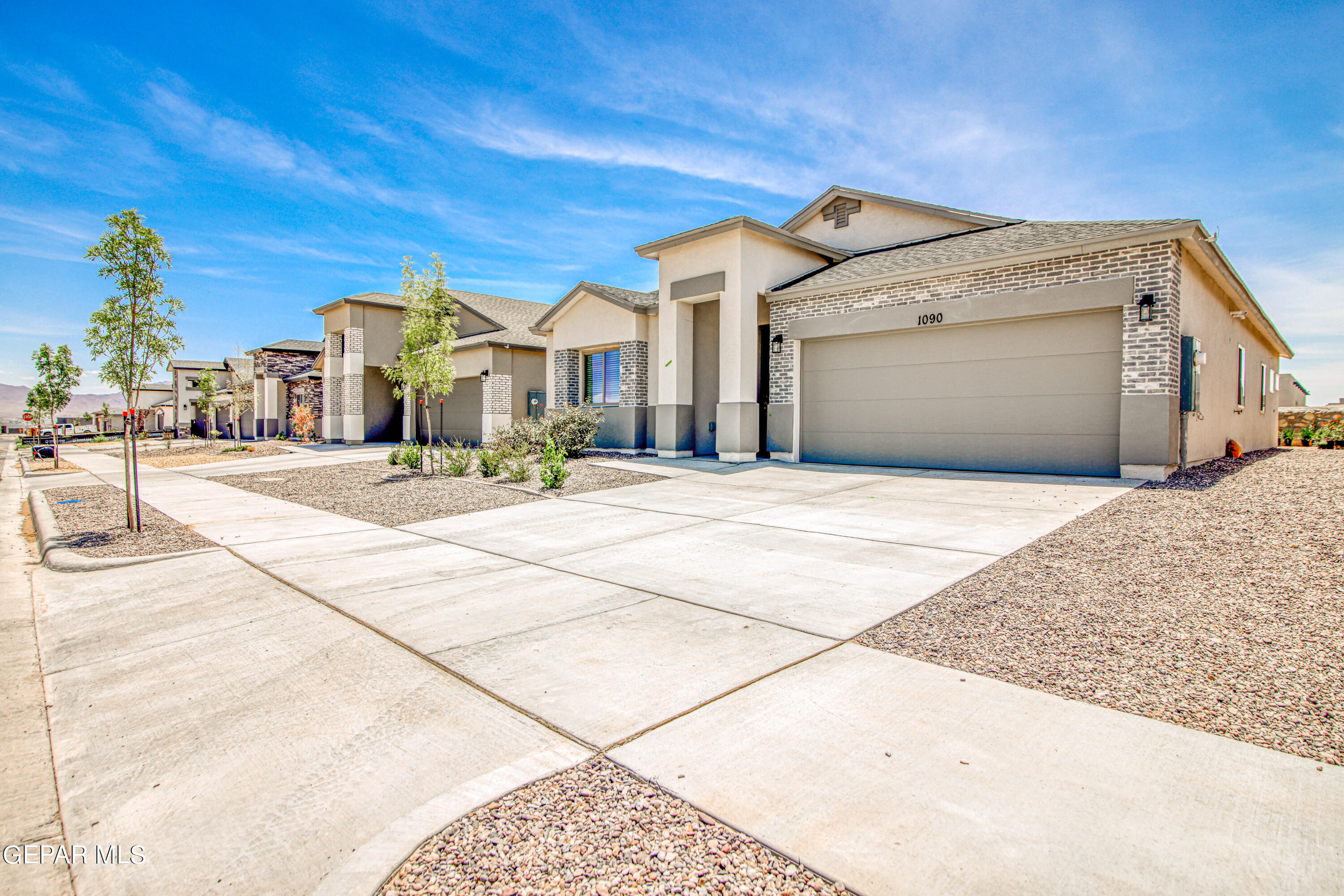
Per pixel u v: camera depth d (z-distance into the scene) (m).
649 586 5.04
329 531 7.53
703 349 15.59
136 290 7.62
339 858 2.11
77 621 4.61
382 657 3.76
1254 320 14.32
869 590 4.76
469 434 22.95
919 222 15.80
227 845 2.20
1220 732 2.70
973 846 2.04
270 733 2.94
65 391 33.84
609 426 17.45
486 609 4.57
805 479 10.66
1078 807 2.22
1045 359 10.04
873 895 1.85
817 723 2.85
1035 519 6.79
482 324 24.78
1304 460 11.43
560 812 2.28
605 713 3.00
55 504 10.08
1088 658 3.47
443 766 2.61
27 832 2.32
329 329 24.39
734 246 13.38
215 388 33.31
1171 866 1.93
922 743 2.66
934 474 10.59
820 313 12.74
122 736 2.97
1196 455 10.41
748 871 1.97
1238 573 4.69
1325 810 2.17
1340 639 3.56
